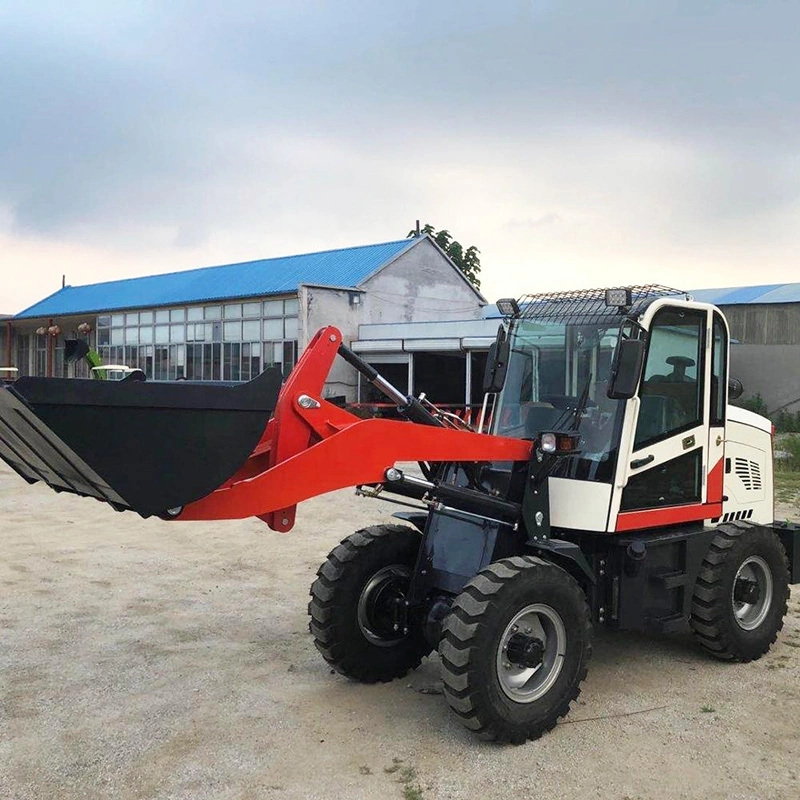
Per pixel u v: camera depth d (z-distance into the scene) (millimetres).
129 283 38531
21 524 9852
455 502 4922
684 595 5262
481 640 4047
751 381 29562
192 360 30406
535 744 4266
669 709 4723
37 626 6105
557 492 4926
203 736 4340
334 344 4578
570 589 4395
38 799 3707
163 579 7484
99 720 4527
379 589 5078
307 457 4203
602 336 5062
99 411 3418
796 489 13109
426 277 29922
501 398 5473
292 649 5699
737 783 3875
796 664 5496
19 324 40375
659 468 5109
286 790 3795
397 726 4477
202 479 3707
